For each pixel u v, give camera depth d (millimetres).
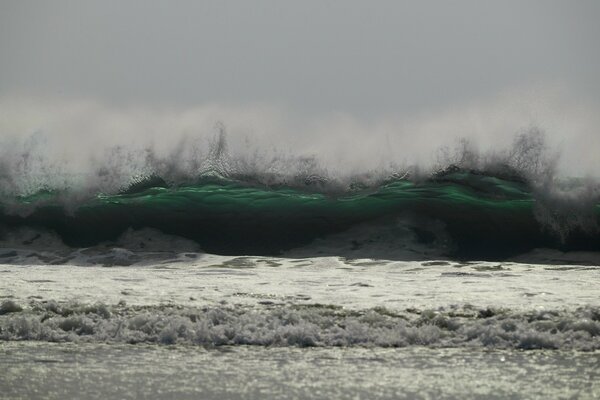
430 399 24047
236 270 55469
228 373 27203
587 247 69000
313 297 42219
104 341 32438
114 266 60594
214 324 34469
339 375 26938
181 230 71500
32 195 74750
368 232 69188
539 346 31391
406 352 30609
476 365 28438
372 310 36688
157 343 32156
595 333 32719
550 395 24484
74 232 72000
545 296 42531
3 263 62312
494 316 35375
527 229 69688
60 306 36812
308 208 72500
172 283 47969
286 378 26531
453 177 76125
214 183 77188
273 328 33625
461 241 68188
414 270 56250
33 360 29031
